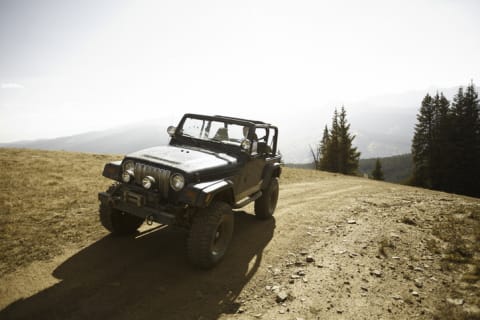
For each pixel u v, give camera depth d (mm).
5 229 4934
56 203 6492
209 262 4137
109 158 14680
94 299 3398
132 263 4266
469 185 36406
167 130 5891
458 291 3977
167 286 3773
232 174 4918
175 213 4074
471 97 40250
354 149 45625
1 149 14273
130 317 3160
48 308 3188
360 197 10594
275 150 7031
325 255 5012
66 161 12289
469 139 38406
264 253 4996
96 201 6910
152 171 4285
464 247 5363
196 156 4738
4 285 3510
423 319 3393
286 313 3410
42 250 4398
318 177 17266
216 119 5730
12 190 7145
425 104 44719
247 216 7039
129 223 5082
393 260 4914
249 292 3801
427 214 7941
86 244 4730
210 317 3271
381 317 3412
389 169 163750
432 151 41875
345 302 3678
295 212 7762
